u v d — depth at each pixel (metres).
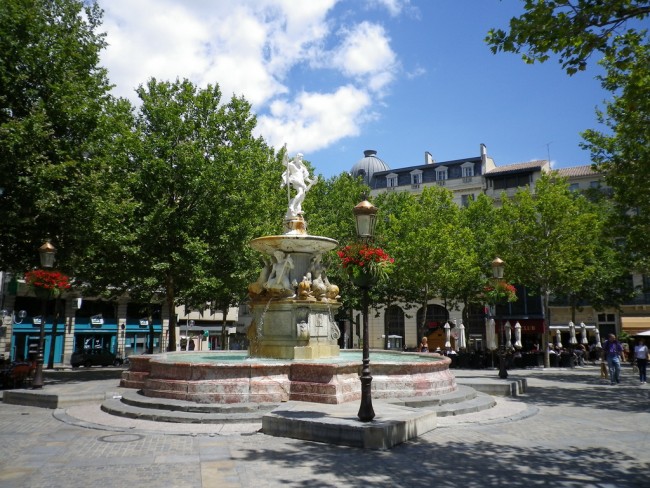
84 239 18.67
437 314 48.38
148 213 23.38
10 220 16.58
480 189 51.22
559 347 33.00
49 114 18.05
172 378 11.34
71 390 14.45
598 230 29.41
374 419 8.53
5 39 17.47
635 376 23.66
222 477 6.21
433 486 5.98
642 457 7.52
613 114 18.08
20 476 6.26
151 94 25.50
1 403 13.14
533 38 7.38
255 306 14.41
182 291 24.77
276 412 9.20
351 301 36.25
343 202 37.34
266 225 26.78
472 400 12.48
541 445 8.28
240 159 25.19
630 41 7.75
